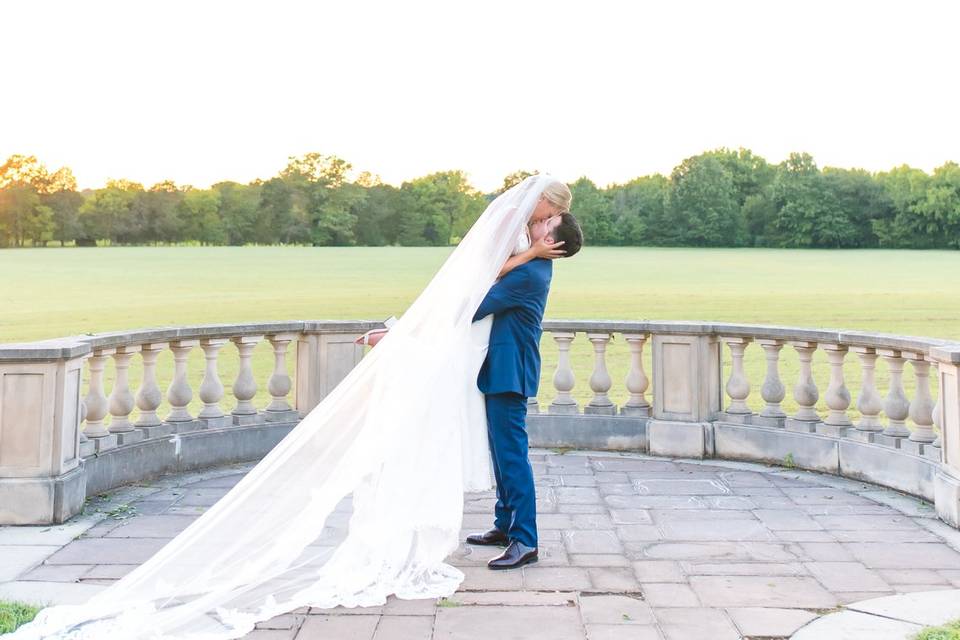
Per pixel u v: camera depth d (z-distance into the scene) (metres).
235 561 3.61
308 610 3.38
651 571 3.93
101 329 27.06
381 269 57.09
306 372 7.09
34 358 4.78
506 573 3.89
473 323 4.07
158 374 15.77
